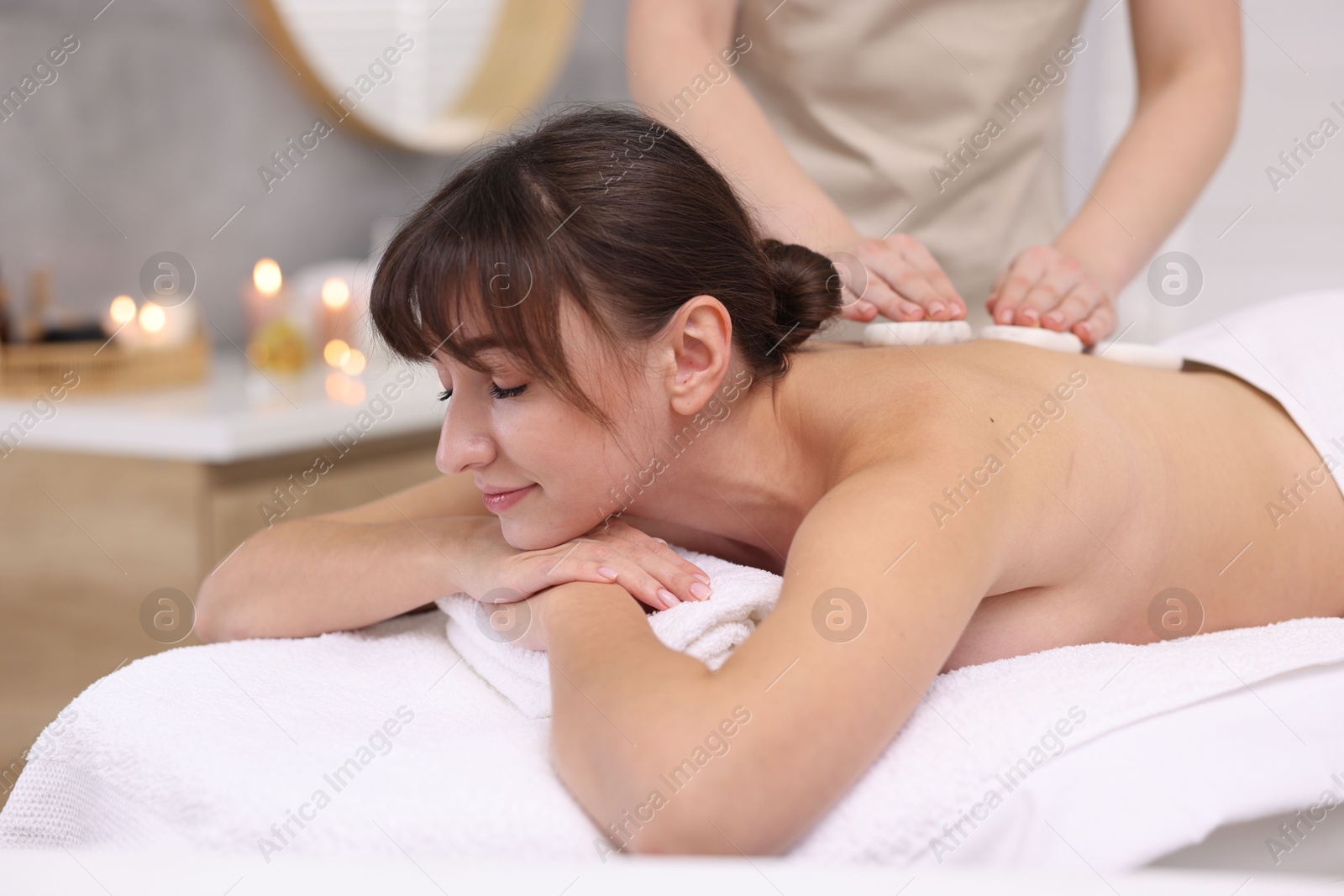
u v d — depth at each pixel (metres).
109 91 1.76
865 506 0.59
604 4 2.65
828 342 0.89
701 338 0.69
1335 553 0.88
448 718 0.71
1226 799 0.60
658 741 0.52
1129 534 0.75
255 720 0.68
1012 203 1.27
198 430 1.38
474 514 0.91
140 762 0.64
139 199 1.81
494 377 0.67
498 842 0.55
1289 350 0.94
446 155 2.31
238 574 0.86
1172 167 1.07
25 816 0.72
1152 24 1.15
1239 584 0.83
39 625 1.50
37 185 1.67
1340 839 0.67
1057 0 1.20
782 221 0.94
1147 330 1.89
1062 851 0.56
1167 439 0.81
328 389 1.70
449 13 2.24
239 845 0.57
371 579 0.80
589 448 0.69
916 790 0.55
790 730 0.51
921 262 0.90
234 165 1.94
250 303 1.82
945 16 1.16
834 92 1.20
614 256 0.66
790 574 0.58
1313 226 2.02
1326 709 0.67
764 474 0.77
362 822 0.56
